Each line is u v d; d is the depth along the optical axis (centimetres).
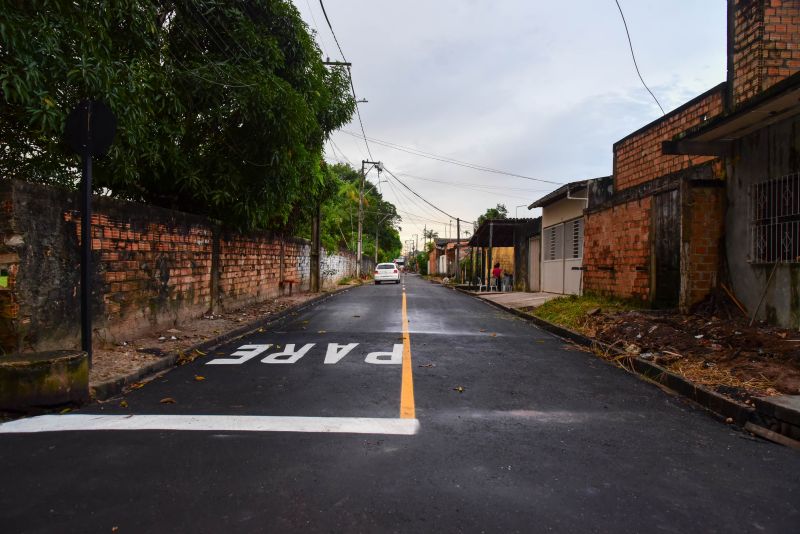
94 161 736
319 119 1391
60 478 330
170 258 948
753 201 772
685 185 855
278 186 1123
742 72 809
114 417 459
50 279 625
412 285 3612
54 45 557
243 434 414
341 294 2336
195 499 301
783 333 666
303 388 565
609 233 1250
